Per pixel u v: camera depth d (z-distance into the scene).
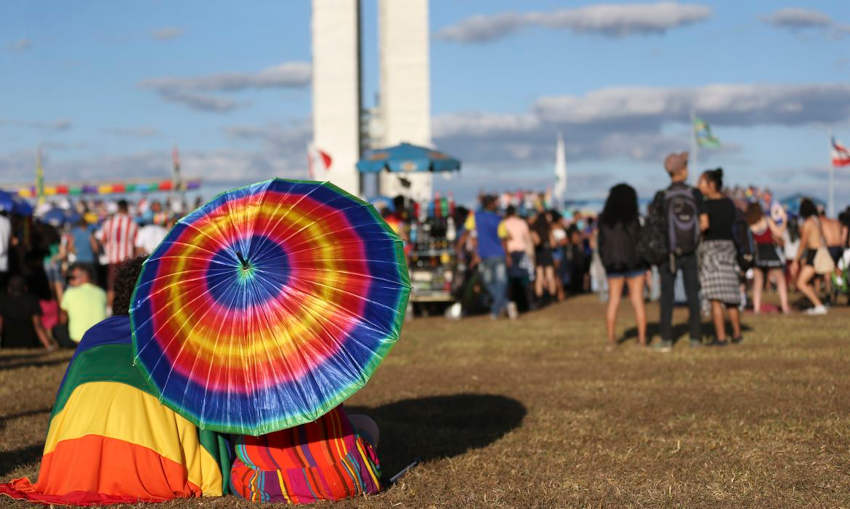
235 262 3.96
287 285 3.94
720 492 4.56
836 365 8.75
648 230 10.17
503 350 10.76
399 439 5.99
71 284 12.48
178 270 3.97
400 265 4.08
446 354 10.49
